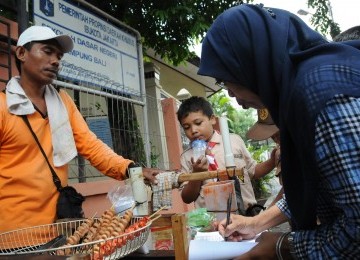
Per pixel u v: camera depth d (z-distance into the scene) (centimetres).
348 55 84
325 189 83
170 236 141
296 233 94
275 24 90
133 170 157
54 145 203
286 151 90
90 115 354
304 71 83
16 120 192
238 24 92
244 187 233
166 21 534
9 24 273
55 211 197
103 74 377
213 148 240
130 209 137
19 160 192
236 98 102
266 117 213
